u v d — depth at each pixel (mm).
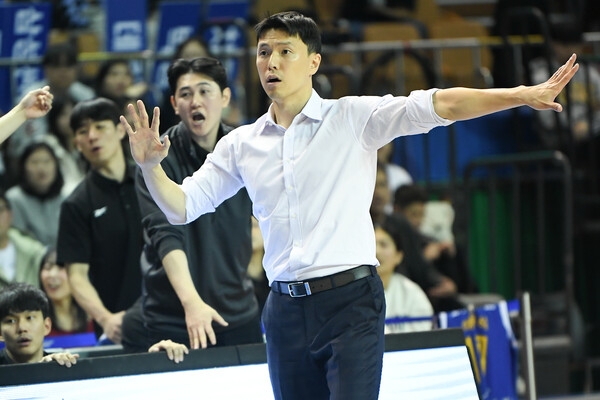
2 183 18750
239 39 21094
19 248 16641
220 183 9016
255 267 15828
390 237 15555
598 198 20656
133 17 21125
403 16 25172
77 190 13055
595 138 20969
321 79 19516
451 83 22078
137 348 12086
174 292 11469
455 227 19312
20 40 20625
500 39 21828
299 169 8445
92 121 12773
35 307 11203
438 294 16906
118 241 12961
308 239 8398
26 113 9719
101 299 13109
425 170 20531
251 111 19891
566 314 18578
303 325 8445
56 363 9984
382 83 21594
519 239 20281
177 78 11391
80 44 22609
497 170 20766
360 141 8539
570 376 19203
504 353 14664
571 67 7867
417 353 10625
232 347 10578
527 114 21438
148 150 8367
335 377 8234
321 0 25469
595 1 24938
